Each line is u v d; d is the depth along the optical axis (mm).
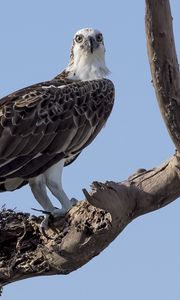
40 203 14594
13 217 13406
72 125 15031
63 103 15039
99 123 15516
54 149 14703
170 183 12555
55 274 13180
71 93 15227
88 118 15273
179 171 12336
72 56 16250
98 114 15469
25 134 14523
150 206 12672
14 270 13148
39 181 14508
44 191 14555
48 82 15562
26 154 14453
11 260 13148
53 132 14773
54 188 14523
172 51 10750
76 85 15445
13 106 14688
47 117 14773
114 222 12289
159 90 10969
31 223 13148
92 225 12438
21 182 14641
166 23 10578
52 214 12922
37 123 14656
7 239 13320
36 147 14555
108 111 15727
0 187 14594
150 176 12719
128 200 12477
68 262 12828
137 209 12672
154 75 10891
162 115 11234
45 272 13133
